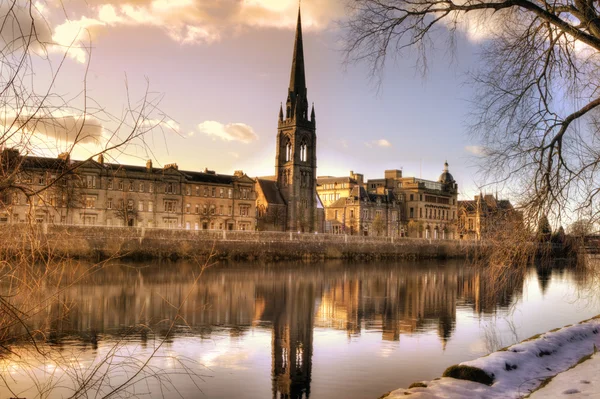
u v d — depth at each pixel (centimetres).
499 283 1833
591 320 2573
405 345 3216
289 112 17500
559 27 1466
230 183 13825
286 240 11412
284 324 3938
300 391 2283
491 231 1836
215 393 2230
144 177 12119
